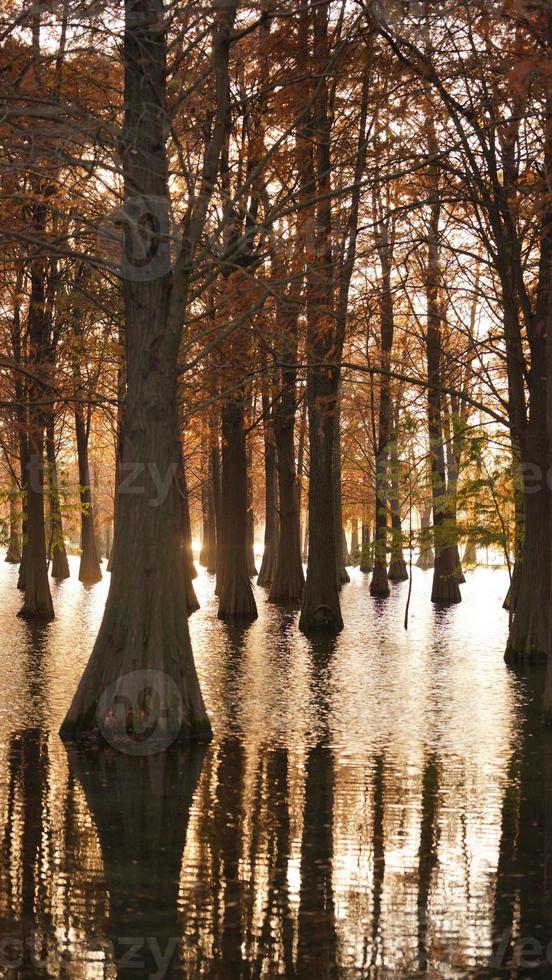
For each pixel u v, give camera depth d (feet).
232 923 25.31
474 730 48.80
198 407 68.23
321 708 54.34
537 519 72.49
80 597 132.98
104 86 50.83
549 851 31.04
